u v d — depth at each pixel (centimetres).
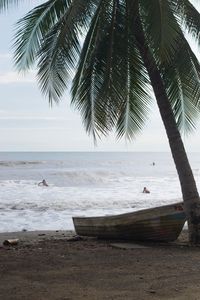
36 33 1103
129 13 945
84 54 1023
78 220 1185
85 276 683
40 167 6009
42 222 1683
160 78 1012
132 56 1007
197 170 6366
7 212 1912
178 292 591
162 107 1015
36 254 873
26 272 710
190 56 1012
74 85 1070
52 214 1884
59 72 1073
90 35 1018
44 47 1048
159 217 1021
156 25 801
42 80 1087
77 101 1077
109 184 3597
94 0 920
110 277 676
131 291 597
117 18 987
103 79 999
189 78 1028
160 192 2980
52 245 1013
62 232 1397
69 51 1031
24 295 577
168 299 560
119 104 1005
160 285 627
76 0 867
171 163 8862
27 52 1121
